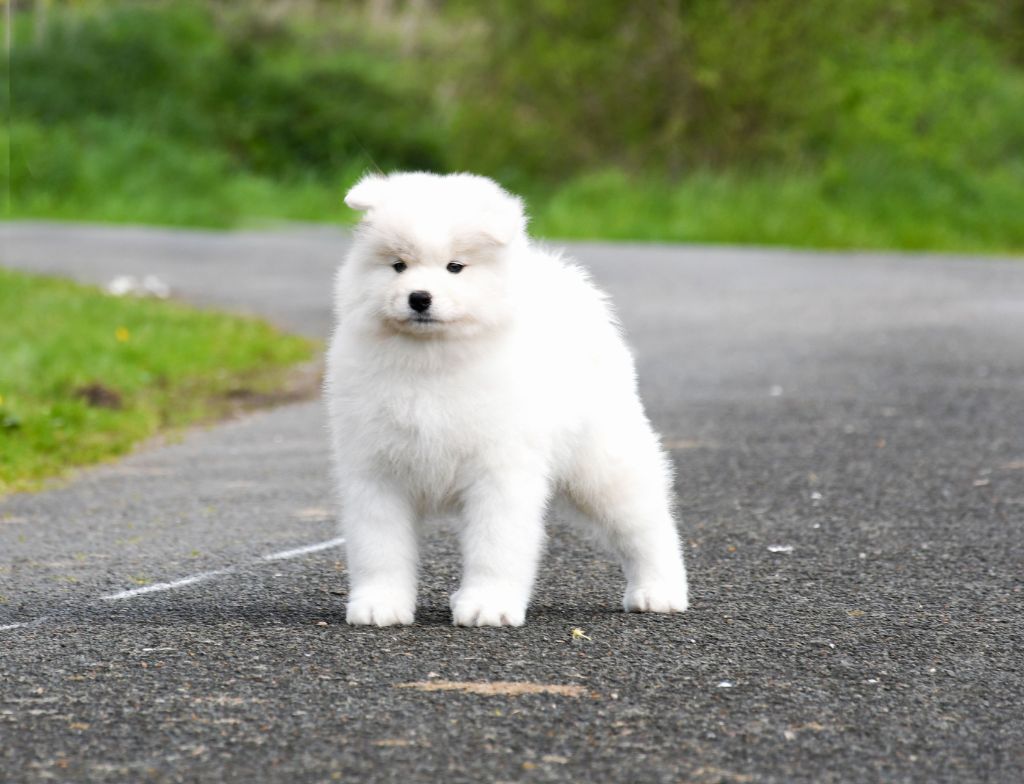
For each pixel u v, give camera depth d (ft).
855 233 115.14
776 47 140.56
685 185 128.88
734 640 21.24
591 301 23.08
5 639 21.21
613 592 24.52
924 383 48.19
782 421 41.98
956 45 145.38
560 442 22.04
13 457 36.73
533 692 18.47
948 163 132.87
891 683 19.10
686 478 34.63
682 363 53.57
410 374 21.02
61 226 118.42
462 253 20.94
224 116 168.55
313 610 22.98
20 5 179.11
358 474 21.88
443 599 23.94
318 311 68.49
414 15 205.57
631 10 146.41
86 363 49.49
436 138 173.37
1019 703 18.34
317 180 166.50
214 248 99.91
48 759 16.15
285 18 200.34
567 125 149.89
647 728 17.13
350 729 17.02
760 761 16.12
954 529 29.22
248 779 15.52
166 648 20.57
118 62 167.94
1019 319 63.98
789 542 28.17
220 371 52.26
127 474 36.14
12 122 140.87
